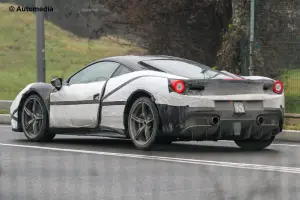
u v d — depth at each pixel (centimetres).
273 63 2248
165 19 2711
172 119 1320
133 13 2669
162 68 1416
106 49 7012
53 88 1574
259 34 2269
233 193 891
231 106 1344
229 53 2333
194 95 1322
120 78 1437
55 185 965
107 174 1070
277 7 2272
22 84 5062
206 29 2750
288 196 872
